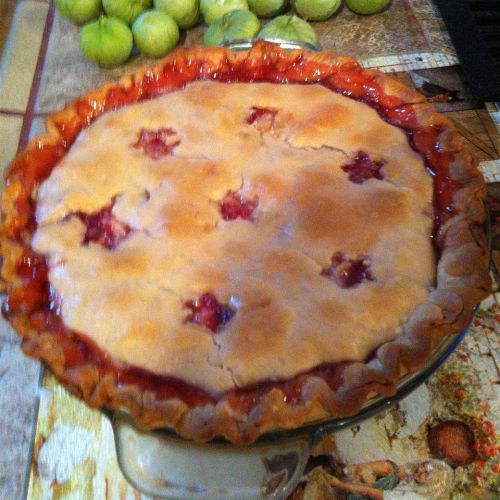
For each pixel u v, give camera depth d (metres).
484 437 0.30
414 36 0.48
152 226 0.31
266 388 0.27
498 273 0.35
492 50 0.44
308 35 0.44
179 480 0.26
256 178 0.32
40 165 0.34
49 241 0.31
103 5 0.46
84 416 0.32
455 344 0.28
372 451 0.30
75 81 0.46
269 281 0.29
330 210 0.31
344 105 0.35
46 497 0.30
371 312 0.28
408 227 0.31
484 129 0.41
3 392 0.33
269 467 0.26
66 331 0.29
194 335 0.28
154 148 0.34
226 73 0.37
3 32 0.50
